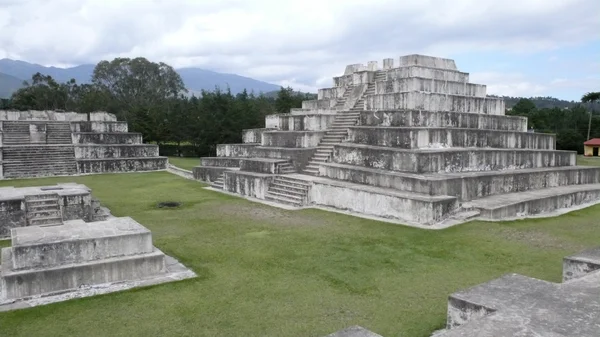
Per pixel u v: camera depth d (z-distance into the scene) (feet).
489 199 52.95
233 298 28.53
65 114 117.70
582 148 177.68
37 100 191.01
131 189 74.18
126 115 180.04
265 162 68.85
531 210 52.26
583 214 52.85
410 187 51.31
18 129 107.14
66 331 24.34
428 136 58.13
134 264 31.76
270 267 34.42
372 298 28.22
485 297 20.42
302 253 37.81
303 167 69.82
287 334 23.68
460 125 65.36
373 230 44.86
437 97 66.54
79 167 95.86
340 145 65.51
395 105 66.95
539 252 37.11
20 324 25.12
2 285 28.50
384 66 86.17
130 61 246.68
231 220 50.80
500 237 41.34
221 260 36.22
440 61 80.79
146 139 150.41
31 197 47.24
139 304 27.71
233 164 83.76
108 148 102.17
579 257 25.90
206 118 143.64
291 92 163.53
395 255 36.78
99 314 26.35
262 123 154.30
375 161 59.62
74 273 29.86
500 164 62.54
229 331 24.16
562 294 20.51
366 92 81.61
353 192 54.24
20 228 33.91
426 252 37.37
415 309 26.45
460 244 39.34
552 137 75.97
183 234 44.62
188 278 32.12
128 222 36.22
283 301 27.96
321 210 55.72
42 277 29.04
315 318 25.53
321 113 78.23
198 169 85.10
